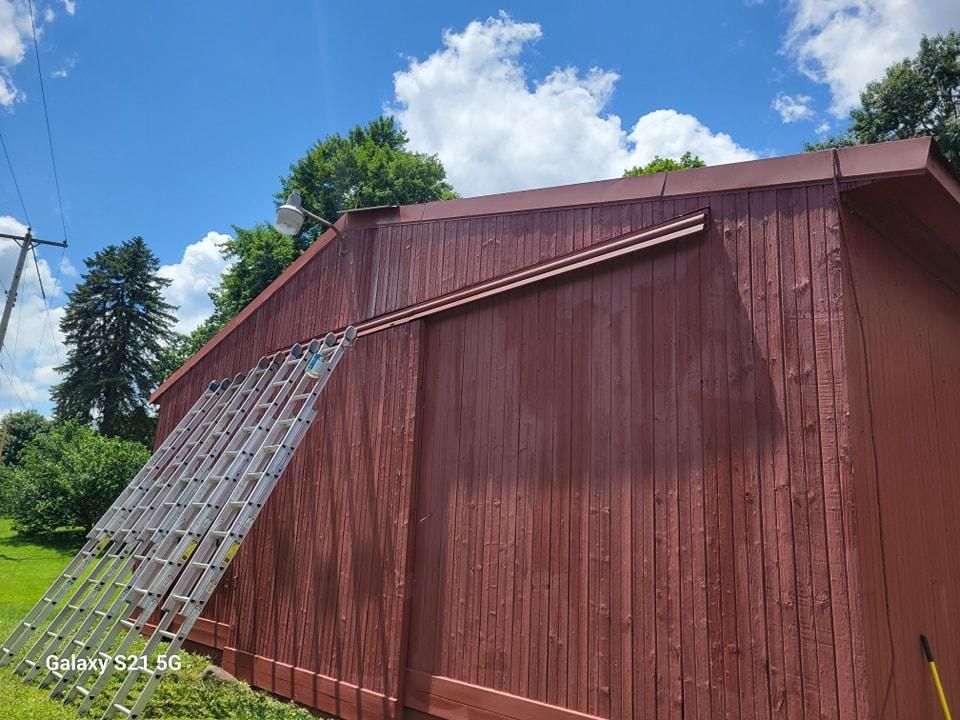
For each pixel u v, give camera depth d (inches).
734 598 131.8
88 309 1185.4
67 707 184.7
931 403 169.8
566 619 156.9
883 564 129.1
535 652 160.7
